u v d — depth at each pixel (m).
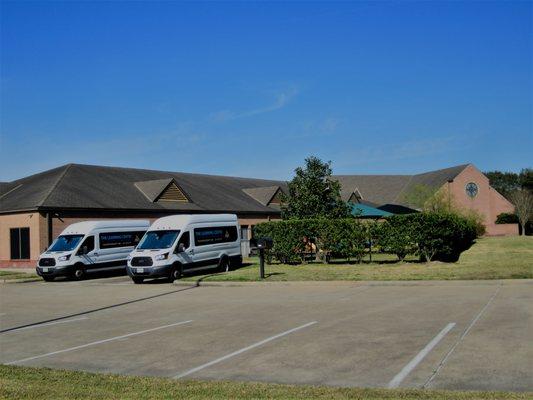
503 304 12.46
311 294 16.28
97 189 36.88
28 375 7.76
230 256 26.06
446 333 9.62
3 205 34.44
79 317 13.95
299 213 31.25
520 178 93.31
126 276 27.67
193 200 42.34
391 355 8.29
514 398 5.92
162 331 11.30
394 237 23.58
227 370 7.93
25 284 25.02
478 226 52.62
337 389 6.55
